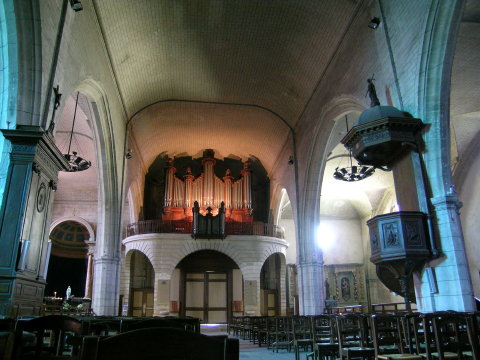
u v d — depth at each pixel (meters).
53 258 28.12
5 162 8.05
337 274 26.83
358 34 12.17
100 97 13.69
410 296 9.49
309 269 17.95
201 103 20.25
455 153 17.81
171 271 21.77
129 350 1.64
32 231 8.20
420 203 8.73
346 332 7.01
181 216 24.97
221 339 1.78
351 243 27.56
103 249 16.16
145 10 13.21
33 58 8.23
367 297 26.38
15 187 7.83
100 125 14.59
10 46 8.17
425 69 8.98
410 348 6.00
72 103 16.45
